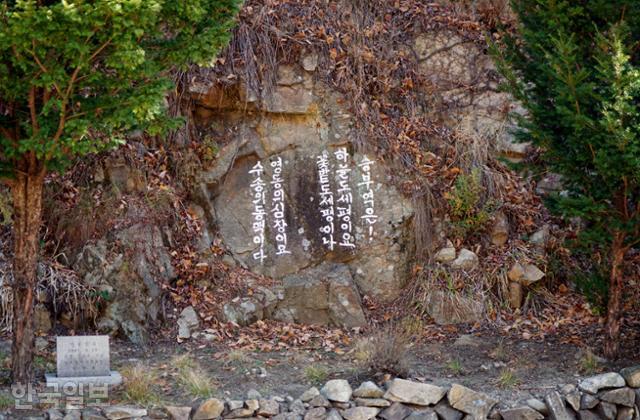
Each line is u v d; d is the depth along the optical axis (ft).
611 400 19.57
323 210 26.91
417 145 27.84
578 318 25.21
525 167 21.80
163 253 24.59
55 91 17.12
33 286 18.56
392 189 27.14
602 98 18.85
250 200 26.84
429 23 29.50
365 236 26.89
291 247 26.63
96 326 22.93
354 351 22.80
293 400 18.92
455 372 21.17
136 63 15.75
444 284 25.82
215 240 26.25
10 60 15.97
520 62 21.88
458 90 28.91
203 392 19.01
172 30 18.66
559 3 20.03
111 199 24.61
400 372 20.17
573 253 26.78
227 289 25.17
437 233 27.04
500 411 19.02
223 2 17.95
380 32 28.76
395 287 26.58
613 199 20.52
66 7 14.53
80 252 23.76
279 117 27.27
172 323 23.79
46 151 16.99
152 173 25.85
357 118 27.40
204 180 26.61
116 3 14.82
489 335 24.35
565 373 20.99
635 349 22.52
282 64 27.37
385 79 28.25
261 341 23.72
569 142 20.17
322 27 27.78
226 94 27.07
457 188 26.84
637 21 19.76
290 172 27.04
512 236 27.07
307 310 25.32
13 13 14.51
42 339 22.08
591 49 20.53
